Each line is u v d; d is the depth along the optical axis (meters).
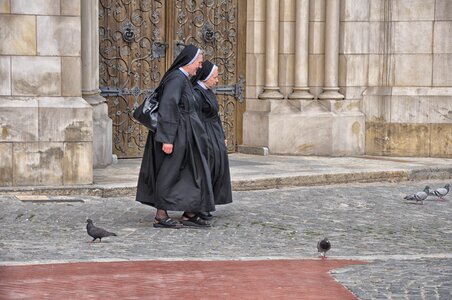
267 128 34.28
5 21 24.98
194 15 33.53
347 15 34.16
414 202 25.81
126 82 32.06
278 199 25.80
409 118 34.41
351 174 29.38
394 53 34.59
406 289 14.80
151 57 32.66
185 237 20.11
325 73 34.28
